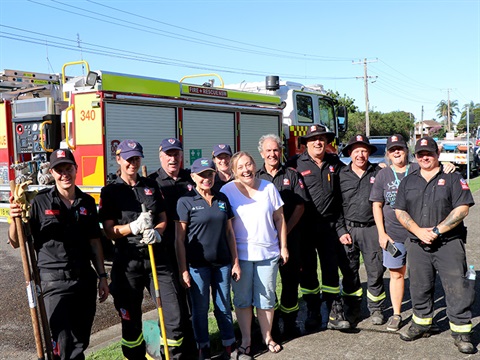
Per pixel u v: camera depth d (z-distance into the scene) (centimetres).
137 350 403
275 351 433
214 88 947
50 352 343
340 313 473
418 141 425
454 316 418
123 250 393
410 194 430
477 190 1534
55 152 357
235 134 990
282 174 467
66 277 351
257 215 425
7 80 972
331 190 480
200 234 405
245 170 425
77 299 358
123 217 392
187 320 438
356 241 486
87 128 742
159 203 404
